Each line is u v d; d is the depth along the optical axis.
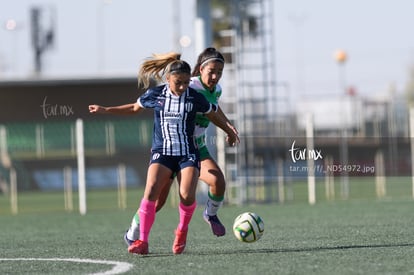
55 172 101.44
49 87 97.44
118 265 23.25
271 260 23.34
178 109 24.69
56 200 84.19
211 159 26.83
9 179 101.38
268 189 63.09
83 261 24.61
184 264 22.94
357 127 77.81
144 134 102.62
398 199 60.22
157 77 25.41
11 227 43.56
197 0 57.81
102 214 53.50
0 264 24.52
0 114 99.31
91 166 101.81
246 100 62.56
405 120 76.88
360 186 89.94
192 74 26.78
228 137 26.23
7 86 96.19
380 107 76.69
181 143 24.98
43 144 100.88
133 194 89.94
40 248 29.89
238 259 23.78
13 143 100.88
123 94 95.19
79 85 95.44
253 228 26.31
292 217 43.75
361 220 39.78
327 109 101.81
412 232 32.09
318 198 69.25
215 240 30.59
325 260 23.11
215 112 25.36
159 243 30.39
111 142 101.25
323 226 36.75
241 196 60.03
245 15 63.00
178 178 25.48
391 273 20.39
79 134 55.78
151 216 25.27
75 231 38.94
